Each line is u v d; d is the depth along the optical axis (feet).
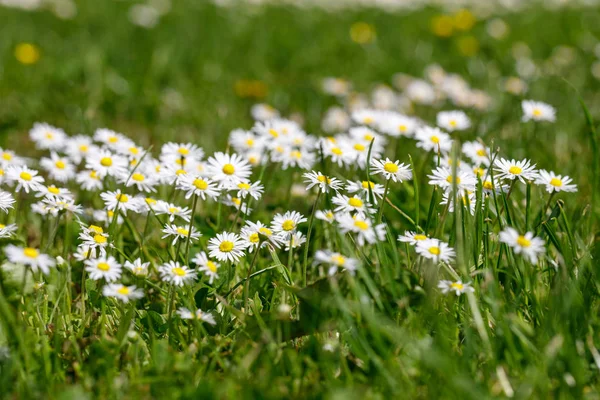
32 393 4.26
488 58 8.79
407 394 4.27
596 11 12.14
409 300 4.45
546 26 10.97
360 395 4.26
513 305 4.47
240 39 9.93
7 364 4.28
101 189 4.94
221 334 4.47
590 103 6.79
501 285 4.64
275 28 10.77
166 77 7.87
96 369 4.34
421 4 13.91
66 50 8.66
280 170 5.36
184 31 9.98
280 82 8.07
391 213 5.01
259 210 5.09
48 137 5.17
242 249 4.62
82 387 4.29
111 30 9.80
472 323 4.45
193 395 4.25
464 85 7.06
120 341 4.38
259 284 4.68
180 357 4.34
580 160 5.38
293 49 9.53
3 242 4.48
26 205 5.06
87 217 4.85
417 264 4.64
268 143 5.07
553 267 4.58
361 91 7.75
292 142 5.09
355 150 5.03
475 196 4.68
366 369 4.36
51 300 4.59
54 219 4.88
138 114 6.59
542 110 5.26
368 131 5.15
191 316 4.41
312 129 6.19
